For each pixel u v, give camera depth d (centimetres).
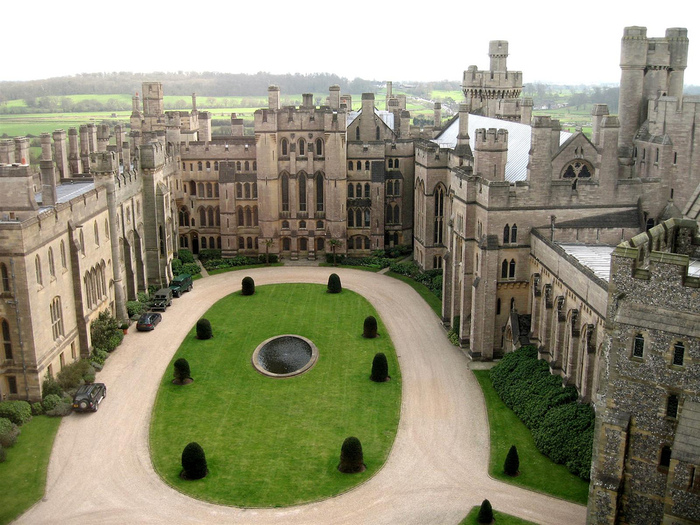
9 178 7238
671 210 8400
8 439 6481
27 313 6938
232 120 13488
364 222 12875
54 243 7538
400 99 15412
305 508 5684
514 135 10169
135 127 14562
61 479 6044
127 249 9894
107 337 8631
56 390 7262
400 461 6369
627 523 4725
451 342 9100
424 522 5497
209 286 11412
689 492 4247
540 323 7938
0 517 5519
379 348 8900
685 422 4294
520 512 5603
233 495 5844
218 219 13200
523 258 8388
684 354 4297
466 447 6600
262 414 7200
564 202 8275
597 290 6281
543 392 7088
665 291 4331
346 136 12638
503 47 13512
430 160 11250
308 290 11144
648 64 9256
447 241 9588
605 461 4672
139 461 6331
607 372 4600
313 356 8544
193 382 7894
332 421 7075
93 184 9931
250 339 9131
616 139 8175
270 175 12488
